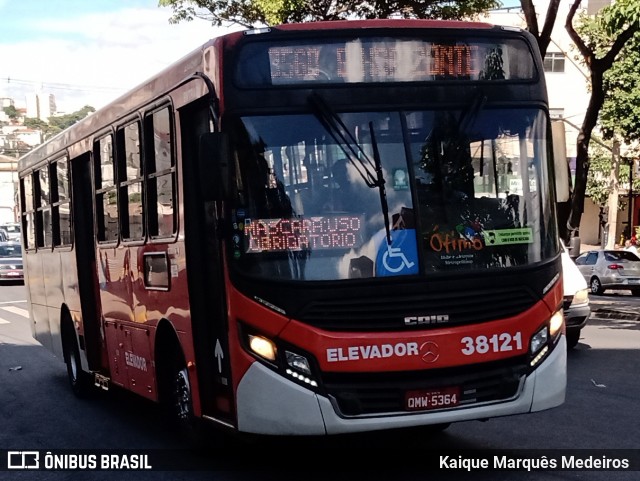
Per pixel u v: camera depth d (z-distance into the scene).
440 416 5.71
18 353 15.34
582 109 44.50
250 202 5.84
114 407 9.91
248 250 5.81
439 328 5.79
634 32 16.53
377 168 5.91
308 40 6.03
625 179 39.41
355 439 7.57
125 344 8.49
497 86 6.28
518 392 5.94
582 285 12.72
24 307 24.50
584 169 17.31
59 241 10.93
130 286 8.18
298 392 5.62
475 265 5.95
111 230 8.80
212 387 6.54
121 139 8.30
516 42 6.42
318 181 5.88
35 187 12.19
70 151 10.04
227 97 5.93
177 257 6.85
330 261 5.77
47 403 10.32
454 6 18.88
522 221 6.15
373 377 5.67
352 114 5.97
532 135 6.32
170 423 8.38
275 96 5.95
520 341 5.96
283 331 5.68
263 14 20.30
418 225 5.88
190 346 6.66
